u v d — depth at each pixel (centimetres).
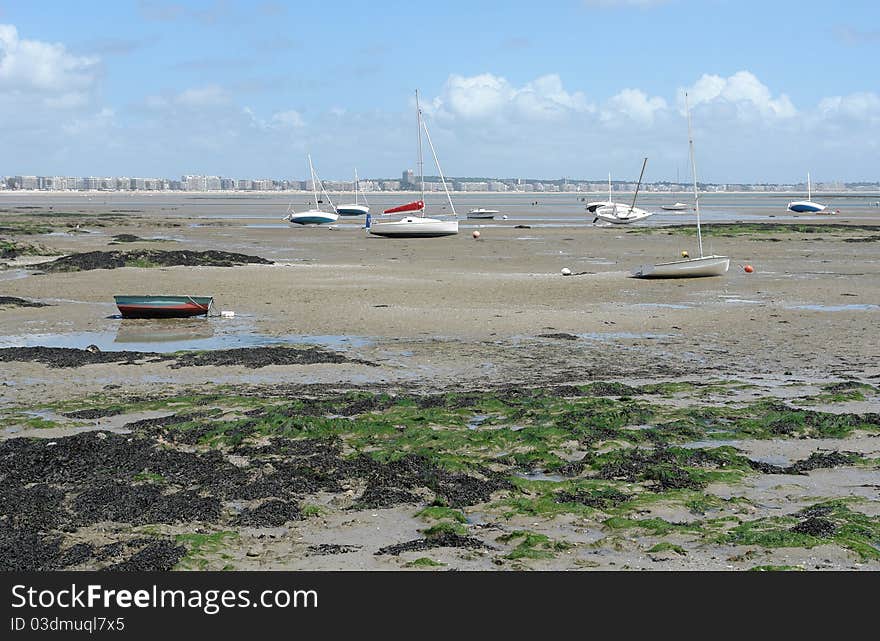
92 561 1094
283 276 4234
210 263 4728
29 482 1379
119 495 1306
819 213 12112
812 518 1187
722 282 4034
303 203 19150
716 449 1505
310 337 2744
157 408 1822
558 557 1098
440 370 2280
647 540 1145
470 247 6106
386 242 6550
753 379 2155
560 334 2766
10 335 2791
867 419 1697
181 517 1233
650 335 2764
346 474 1420
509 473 1440
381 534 1185
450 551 1117
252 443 1580
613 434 1608
